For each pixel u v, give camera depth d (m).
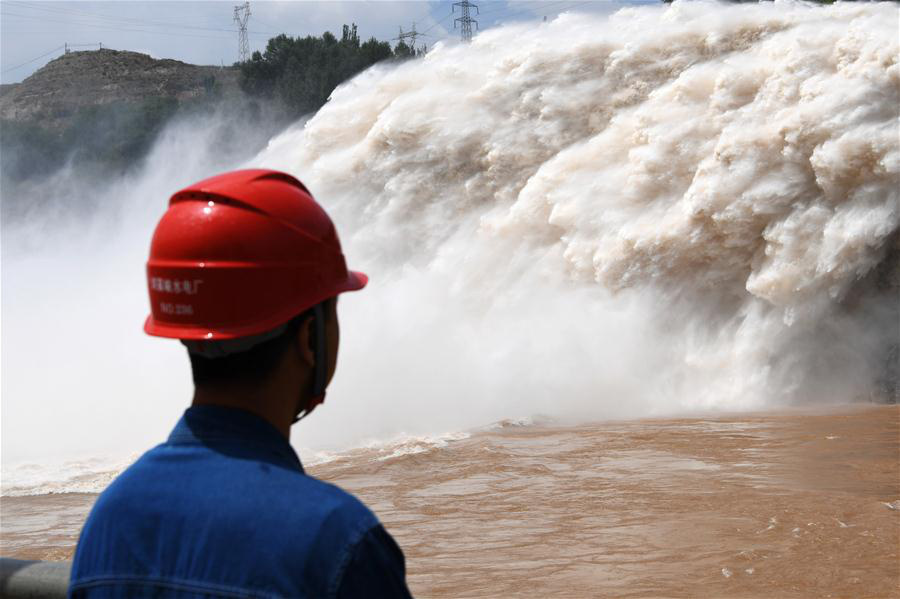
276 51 67.94
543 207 16.95
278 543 1.32
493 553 5.94
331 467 9.67
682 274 15.08
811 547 5.60
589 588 5.11
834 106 13.20
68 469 11.40
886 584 4.93
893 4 14.59
